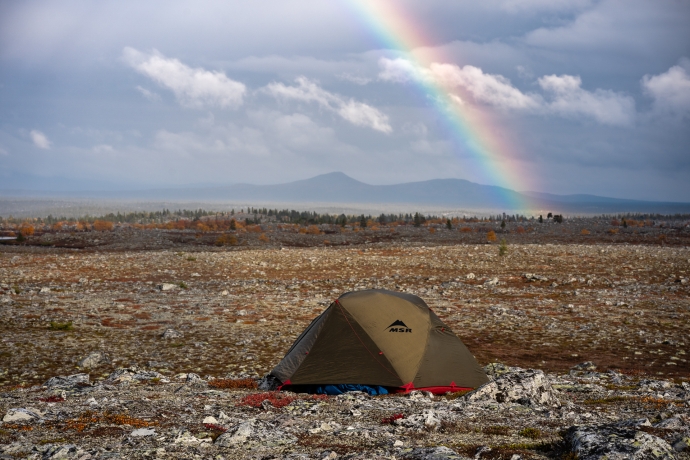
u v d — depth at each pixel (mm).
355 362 16922
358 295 18688
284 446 9812
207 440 10039
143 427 10992
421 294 45406
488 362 23875
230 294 45812
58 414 11977
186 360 24078
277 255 74188
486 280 52406
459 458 8750
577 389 17141
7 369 21984
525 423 11586
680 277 52062
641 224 179625
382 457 8977
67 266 63094
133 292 46375
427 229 152875
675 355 24984
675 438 8977
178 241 121000
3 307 36531
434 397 15734
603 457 8266
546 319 34125
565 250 76062
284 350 26234
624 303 39281
